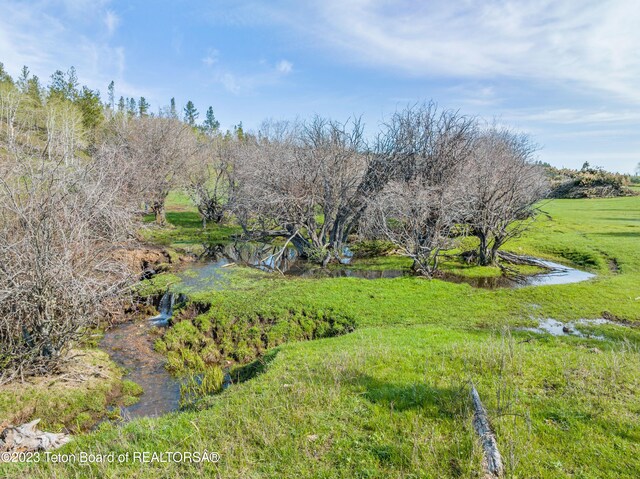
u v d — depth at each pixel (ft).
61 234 31.86
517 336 38.04
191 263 75.41
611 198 181.37
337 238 79.71
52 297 30.96
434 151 75.31
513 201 75.10
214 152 135.33
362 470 16.42
